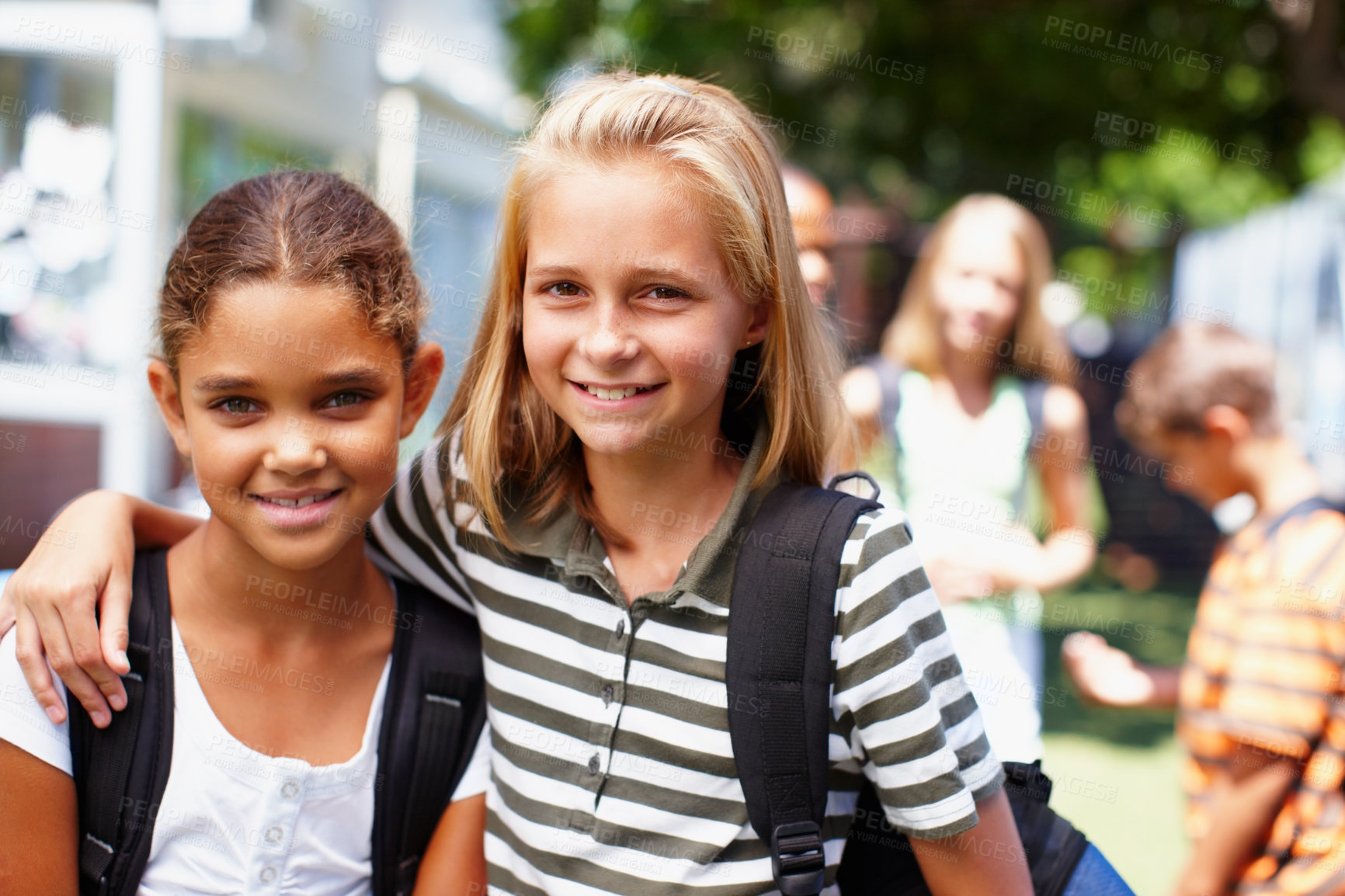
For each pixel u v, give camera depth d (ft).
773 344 4.50
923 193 29.53
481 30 27.71
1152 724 17.22
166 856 4.29
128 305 16.81
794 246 4.55
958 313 8.73
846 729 4.21
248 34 16.85
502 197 4.64
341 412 4.25
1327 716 6.33
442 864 4.68
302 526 4.22
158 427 17.67
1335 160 29.40
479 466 4.53
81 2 16.06
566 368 4.15
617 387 4.06
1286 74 18.70
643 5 21.88
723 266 4.13
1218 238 39.52
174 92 17.75
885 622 4.06
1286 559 6.64
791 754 4.04
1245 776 6.50
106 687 4.17
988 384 8.95
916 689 4.07
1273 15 17.95
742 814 4.12
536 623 4.49
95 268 16.93
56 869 4.15
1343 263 30.89
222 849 4.33
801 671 4.07
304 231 4.24
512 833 4.44
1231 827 6.52
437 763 4.67
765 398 4.57
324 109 22.45
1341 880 6.14
